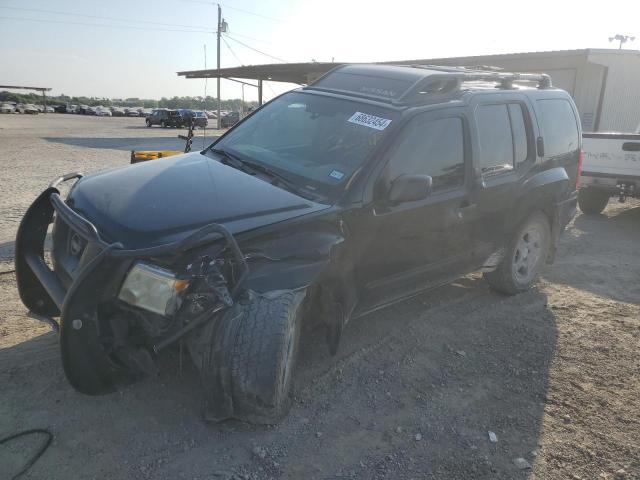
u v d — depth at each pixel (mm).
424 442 3072
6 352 3703
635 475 2871
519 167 4934
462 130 4301
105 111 75625
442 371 3836
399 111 3936
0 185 11281
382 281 3863
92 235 2885
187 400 3283
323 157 3830
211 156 4258
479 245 4637
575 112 5922
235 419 3076
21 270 3684
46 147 22562
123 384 2945
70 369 2756
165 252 2715
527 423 3285
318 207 3354
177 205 3152
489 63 18703
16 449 2789
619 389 3701
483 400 3510
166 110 45625
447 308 4938
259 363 2814
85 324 2719
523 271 5367
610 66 16969
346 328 4391
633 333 4574
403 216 3797
